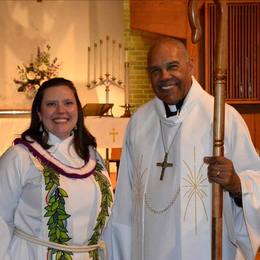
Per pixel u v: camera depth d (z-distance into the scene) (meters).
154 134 2.37
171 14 6.12
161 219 2.23
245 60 6.04
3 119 5.82
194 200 2.20
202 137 2.24
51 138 2.41
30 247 2.29
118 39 8.08
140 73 8.03
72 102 2.40
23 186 2.32
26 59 7.79
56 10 7.95
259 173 2.11
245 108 6.14
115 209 2.46
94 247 2.40
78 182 2.36
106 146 5.56
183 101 2.29
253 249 2.12
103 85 8.02
